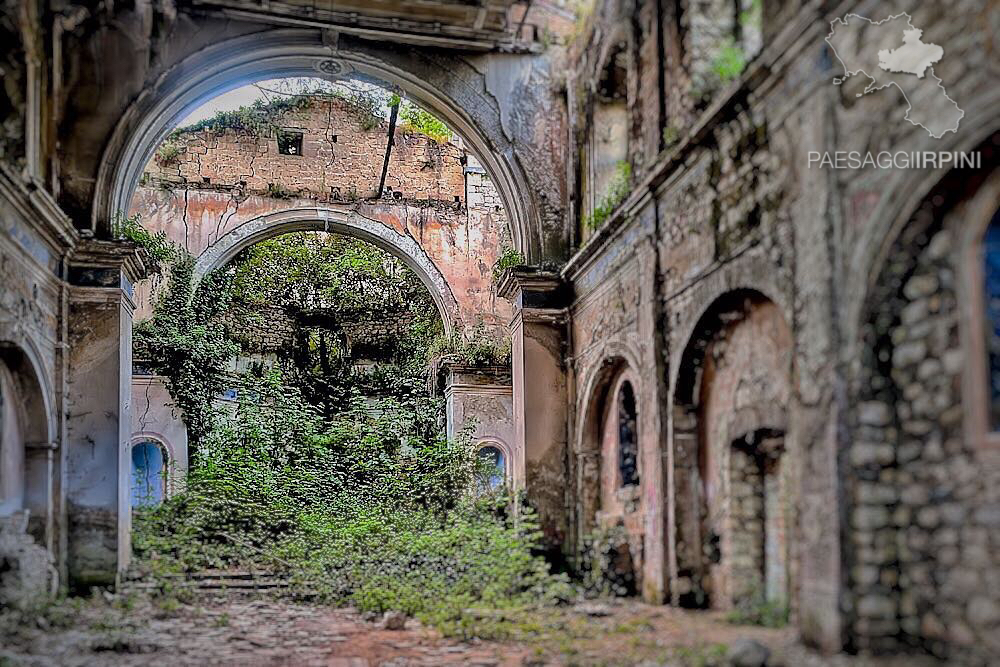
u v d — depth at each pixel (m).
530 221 12.84
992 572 4.88
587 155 12.41
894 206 5.33
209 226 19.64
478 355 18.75
